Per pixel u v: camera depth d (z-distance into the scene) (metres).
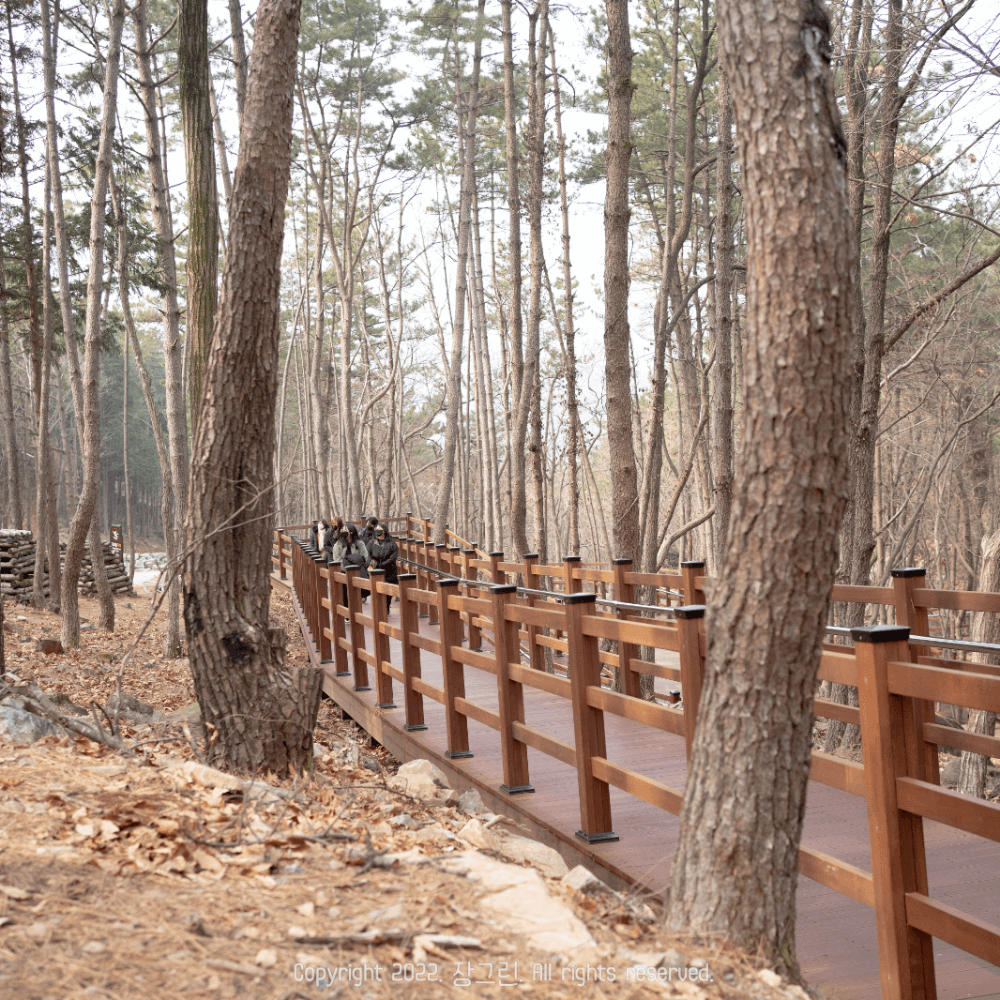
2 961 2.27
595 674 5.07
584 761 4.96
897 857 3.29
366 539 16.97
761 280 2.97
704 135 26.55
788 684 2.97
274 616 22.03
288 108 5.93
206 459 5.80
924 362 25.75
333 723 11.22
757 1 2.95
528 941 2.77
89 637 16.84
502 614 6.02
